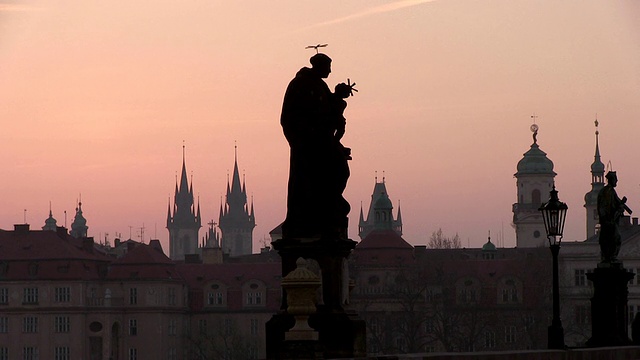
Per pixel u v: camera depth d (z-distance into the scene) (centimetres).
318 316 5206
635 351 7494
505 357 5869
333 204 5344
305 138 5325
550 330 7856
